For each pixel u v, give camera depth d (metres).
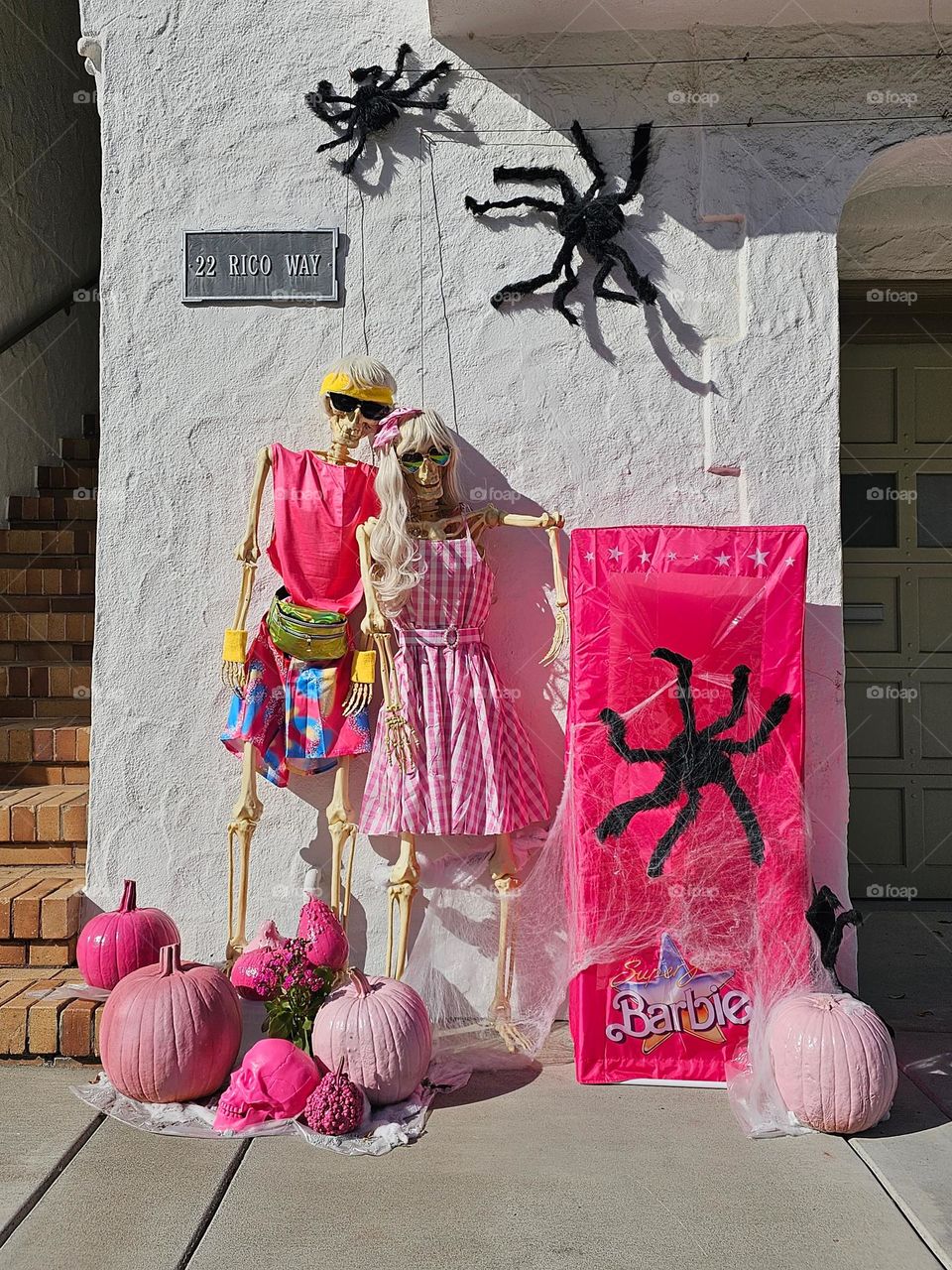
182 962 3.29
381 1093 3.10
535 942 3.82
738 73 3.93
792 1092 3.02
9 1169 2.77
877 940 4.80
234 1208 2.61
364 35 3.99
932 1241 2.47
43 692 5.03
